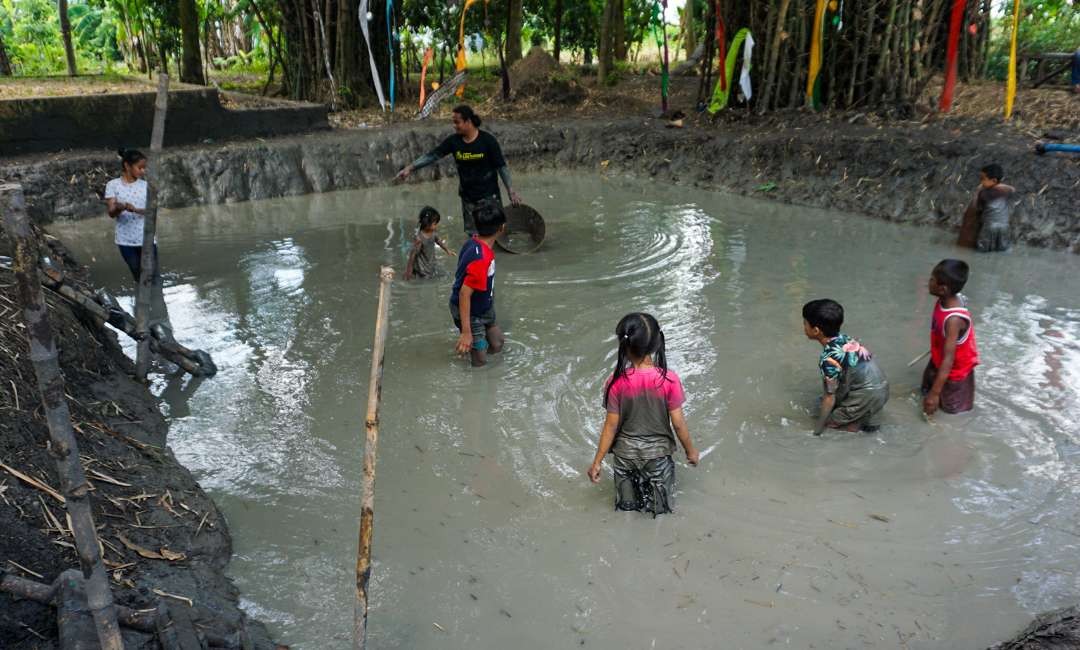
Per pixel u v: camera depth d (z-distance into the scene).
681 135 14.06
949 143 10.91
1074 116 11.25
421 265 8.35
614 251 9.41
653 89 18.53
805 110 13.68
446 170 13.98
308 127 14.24
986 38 14.28
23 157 11.32
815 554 4.12
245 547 4.24
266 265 8.96
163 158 11.99
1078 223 9.05
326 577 4.02
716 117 14.61
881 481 4.72
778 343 6.68
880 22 12.79
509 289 8.12
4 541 3.43
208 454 5.13
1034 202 9.49
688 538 4.27
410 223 10.88
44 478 3.96
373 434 2.90
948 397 5.39
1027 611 3.69
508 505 4.59
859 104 13.36
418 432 5.38
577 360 6.42
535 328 7.09
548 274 8.57
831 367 5.00
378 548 4.23
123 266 8.91
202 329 7.12
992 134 11.15
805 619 3.68
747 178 12.65
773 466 4.91
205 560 4.02
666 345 6.65
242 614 3.69
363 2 13.99
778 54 13.79
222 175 12.27
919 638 3.55
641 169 14.05
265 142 13.23
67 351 5.32
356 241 9.96
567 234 10.21
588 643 3.57
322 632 3.65
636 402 4.39
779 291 7.94
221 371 6.31
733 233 10.16
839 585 3.89
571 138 14.97
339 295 7.97
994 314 7.13
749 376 6.08
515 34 20.14
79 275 7.27
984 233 8.98
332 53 16.61
